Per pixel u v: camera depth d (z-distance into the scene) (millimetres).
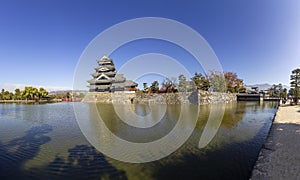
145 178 6125
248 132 12281
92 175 6375
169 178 6129
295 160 6406
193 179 6023
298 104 32969
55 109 28578
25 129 13750
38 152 8695
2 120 18000
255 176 5383
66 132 12703
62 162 7527
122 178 6184
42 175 6406
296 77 36031
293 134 10109
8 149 9078
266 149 7738
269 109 26766
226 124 15141
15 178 6203
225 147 9156
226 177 6105
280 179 5141
